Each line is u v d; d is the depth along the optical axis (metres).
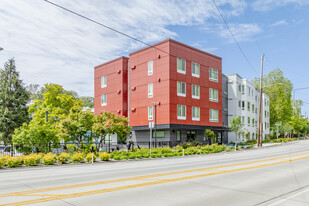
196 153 31.81
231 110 54.00
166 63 36.97
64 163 21.25
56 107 39.09
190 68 39.75
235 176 12.63
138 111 40.22
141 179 11.73
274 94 82.38
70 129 26.69
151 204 7.47
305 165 17.31
